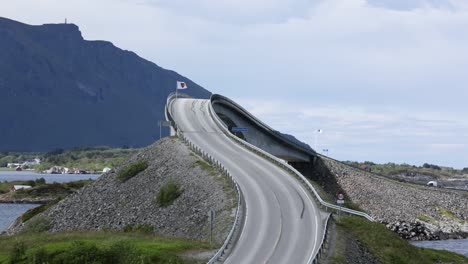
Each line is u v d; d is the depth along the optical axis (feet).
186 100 502.79
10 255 165.78
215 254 167.32
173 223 258.57
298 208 240.94
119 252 158.92
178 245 182.19
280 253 176.04
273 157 334.44
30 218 344.69
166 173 321.52
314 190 265.34
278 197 258.16
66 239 193.67
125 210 296.71
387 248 213.46
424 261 221.05
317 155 506.89
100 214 302.45
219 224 223.51
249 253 175.73
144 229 264.52
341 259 176.35
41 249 160.35
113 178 345.51
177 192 287.89
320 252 175.11
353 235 216.74
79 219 306.96
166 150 361.92
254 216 226.17
